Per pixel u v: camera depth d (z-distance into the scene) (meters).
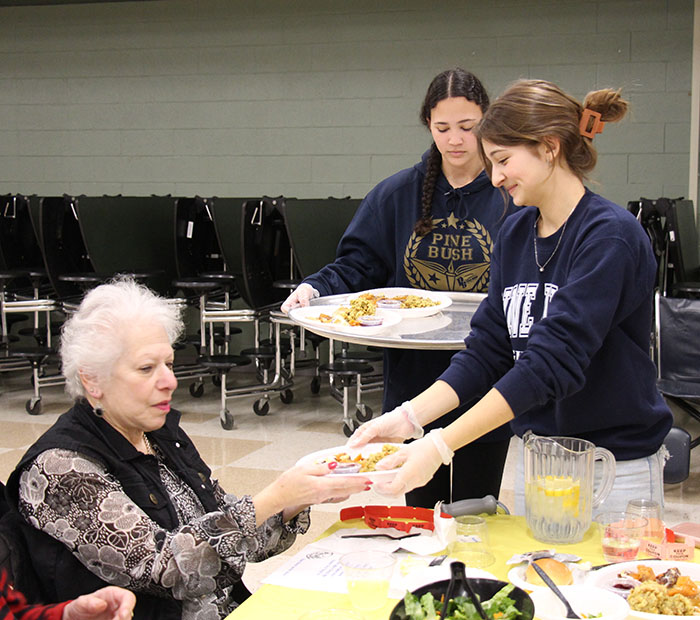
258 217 5.88
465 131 2.39
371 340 1.94
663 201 5.55
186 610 1.64
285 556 3.39
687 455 2.46
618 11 6.47
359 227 2.71
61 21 7.59
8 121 7.79
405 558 1.61
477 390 1.92
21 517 1.58
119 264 6.17
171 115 7.45
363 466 1.68
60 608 1.41
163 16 7.36
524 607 1.20
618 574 1.40
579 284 1.64
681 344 4.77
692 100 6.40
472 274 2.55
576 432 1.79
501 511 1.93
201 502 1.78
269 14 7.14
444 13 6.79
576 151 1.69
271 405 6.17
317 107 7.13
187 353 7.57
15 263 6.91
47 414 5.89
